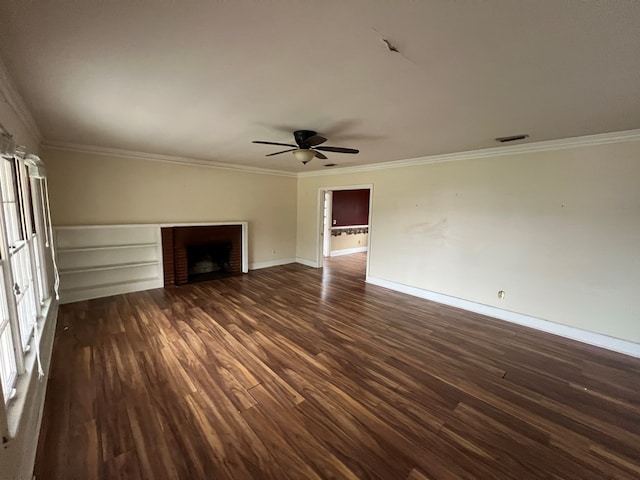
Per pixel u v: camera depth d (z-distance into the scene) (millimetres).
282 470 1589
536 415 2070
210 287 5020
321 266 6859
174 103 2289
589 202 3164
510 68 1635
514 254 3740
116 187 4469
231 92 2062
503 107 2260
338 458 1674
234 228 5902
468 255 4180
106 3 1133
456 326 3619
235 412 2020
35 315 2510
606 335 3119
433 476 1572
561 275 3391
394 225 5113
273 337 3176
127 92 2080
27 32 1331
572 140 3199
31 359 1944
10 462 1195
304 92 2041
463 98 2094
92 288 4305
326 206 8250
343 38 1378
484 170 3951
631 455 1746
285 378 2430
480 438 1848
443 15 1184
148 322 3490
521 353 2975
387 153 4258
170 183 5012
